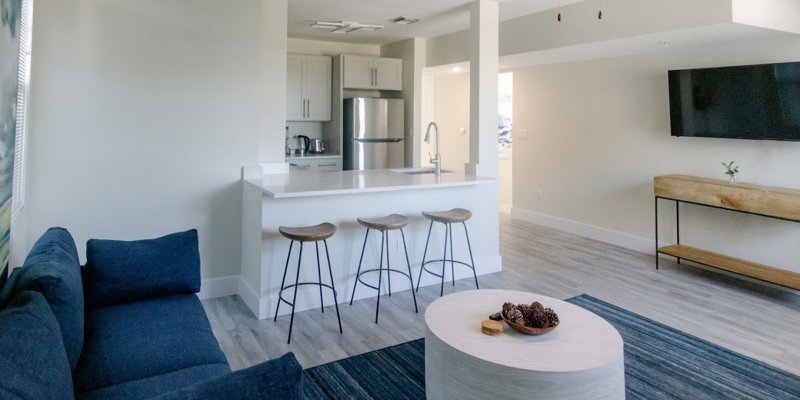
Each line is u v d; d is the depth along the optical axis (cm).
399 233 398
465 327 224
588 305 372
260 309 342
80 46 320
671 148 497
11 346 115
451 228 426
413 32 624
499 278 438
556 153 635
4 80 168
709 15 366
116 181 338
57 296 167
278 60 443
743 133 421
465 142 771
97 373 175
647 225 526
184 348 197
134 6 334
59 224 322
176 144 356
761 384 260
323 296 368
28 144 295
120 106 335
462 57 611
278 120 446
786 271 395
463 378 200
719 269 428
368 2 468
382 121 685
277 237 346
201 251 373
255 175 385
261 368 102
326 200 363
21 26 221
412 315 351
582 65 589
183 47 353
